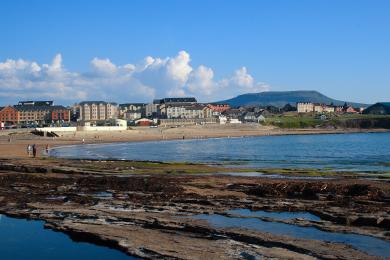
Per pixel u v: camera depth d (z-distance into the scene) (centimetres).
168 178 4944
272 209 3278
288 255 2211
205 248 2341
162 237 2573
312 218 3042
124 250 2402
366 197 3625
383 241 2456
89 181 4734
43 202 3688
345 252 2255
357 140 17575
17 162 6994
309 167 7062
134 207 3409
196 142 16675
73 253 2434
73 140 16362
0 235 2778
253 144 14962
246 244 2411
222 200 3638
